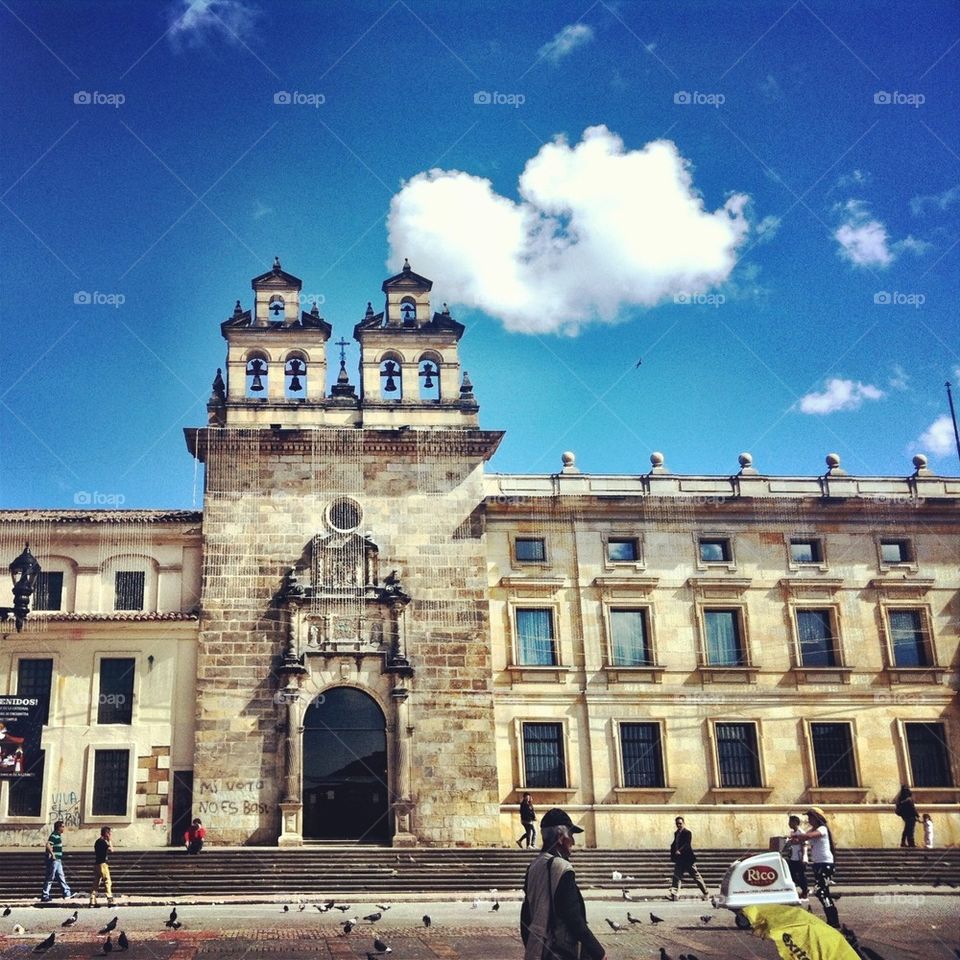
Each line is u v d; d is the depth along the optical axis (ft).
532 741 144.15
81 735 134.82
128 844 131.44
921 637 154.61
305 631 140.56
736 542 154.71
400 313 158.30
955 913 89.92
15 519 143.74
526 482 153.79
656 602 150.92
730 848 134.72
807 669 149.69
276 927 82.48
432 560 145.48
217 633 139.23
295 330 155.12
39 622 137.80
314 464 147.43
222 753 134.62
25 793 132.77
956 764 149.38
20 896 107.76
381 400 153.07
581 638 148.05
